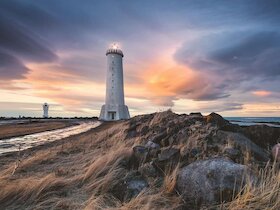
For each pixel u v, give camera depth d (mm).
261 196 3707
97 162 6293
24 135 24047
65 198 4566
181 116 12836
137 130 12867
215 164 4352
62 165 7719
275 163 5074
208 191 3994
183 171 4691
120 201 4406
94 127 36156
